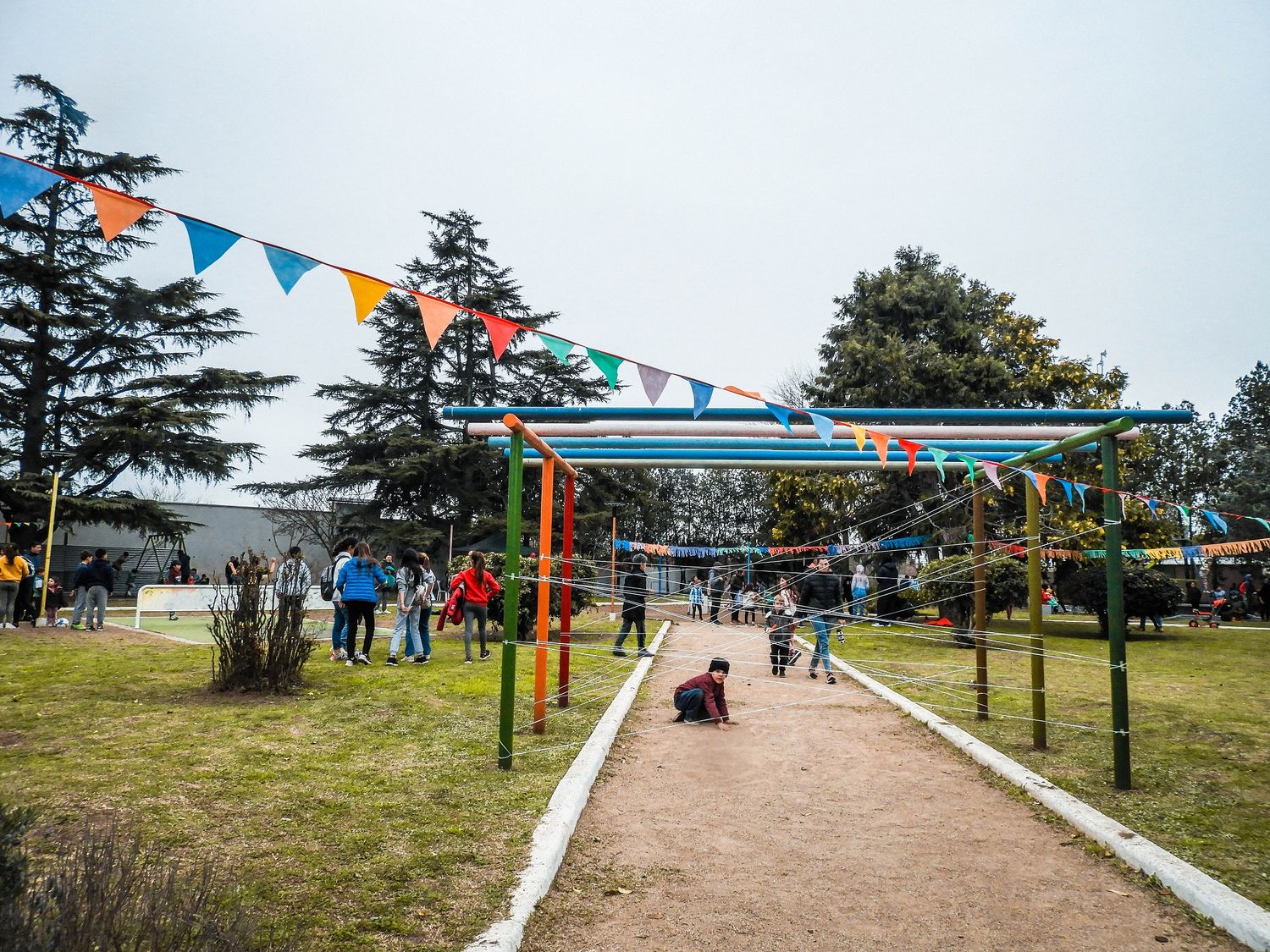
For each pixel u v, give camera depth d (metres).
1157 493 43.78
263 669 9.09
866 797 6.02
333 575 12.38
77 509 29.62
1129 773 5.96
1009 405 24.33
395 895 3.97
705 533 42.50
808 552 22.48
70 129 29.95
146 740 6.85
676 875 4.53
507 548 6.61
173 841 4.57
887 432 8.50
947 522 23.62
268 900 3.86
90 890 2.87
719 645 16.23
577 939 3.77
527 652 13.77
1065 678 11.70
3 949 2.47
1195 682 11.30
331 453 35.59
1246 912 3.86
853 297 27.44
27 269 29.33
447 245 37.28
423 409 37.03
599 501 35.28
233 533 39.47
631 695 9.70
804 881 4.47
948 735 7.75
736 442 9.07
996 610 17.66
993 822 5.48
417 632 12.18
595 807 5.70
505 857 4.47
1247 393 47.69
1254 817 5.34
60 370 30.86
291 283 4.12
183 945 2.85
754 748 7.48
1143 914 4.07
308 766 6.21
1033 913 4.09
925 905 4.18
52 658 11.59
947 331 25.50
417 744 7.01
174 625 17.83
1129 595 17.70
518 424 6.72
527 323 37.66
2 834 2.87
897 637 17.72
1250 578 29.20
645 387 5.24
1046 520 21.66
